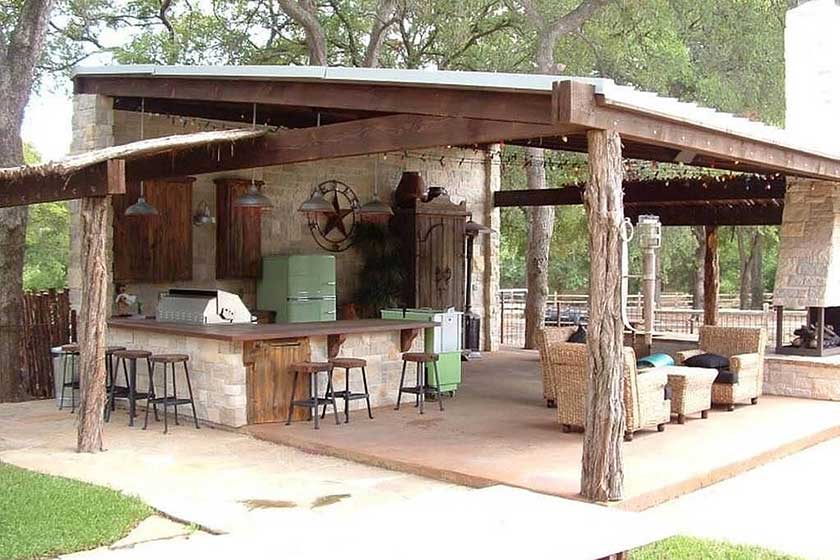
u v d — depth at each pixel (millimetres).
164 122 11031
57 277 21000
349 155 7418
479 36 18719
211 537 3363
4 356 10203
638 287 31234
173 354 8805
